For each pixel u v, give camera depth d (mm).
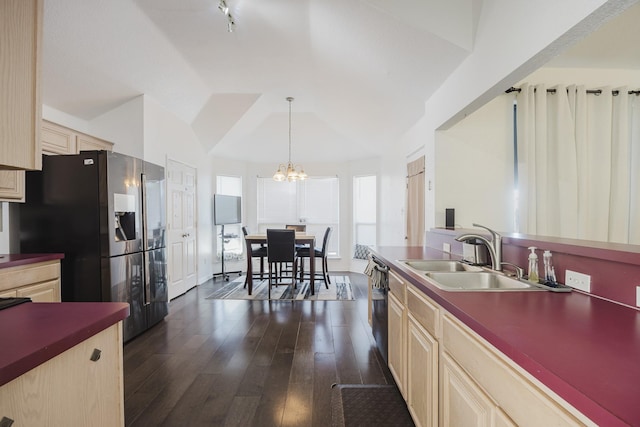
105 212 2547
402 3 2072
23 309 1021
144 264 2973
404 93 3135
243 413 1768
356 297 4234
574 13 1287
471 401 984
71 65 2848
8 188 1561
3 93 902
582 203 2561
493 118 2773
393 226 4883
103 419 955
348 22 2504
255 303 3953
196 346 2652
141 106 3529
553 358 690
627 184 2648
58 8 2416
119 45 2895
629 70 2697
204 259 5184
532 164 2570
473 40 2057
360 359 2418
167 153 4039
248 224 6289
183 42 3135
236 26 2879
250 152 6059
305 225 5816
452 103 2416
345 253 6238
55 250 2586
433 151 2834
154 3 2584
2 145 903
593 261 1216
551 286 1332
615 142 2652
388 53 2611
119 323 1037
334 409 1803
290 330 3025
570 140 2551
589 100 2643
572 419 589
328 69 3525
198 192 4953
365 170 5965
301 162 6312
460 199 2789
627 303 1085
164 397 1919
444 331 1221
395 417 1734
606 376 612
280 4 2555
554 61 2564
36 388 727
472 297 1212
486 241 1817
